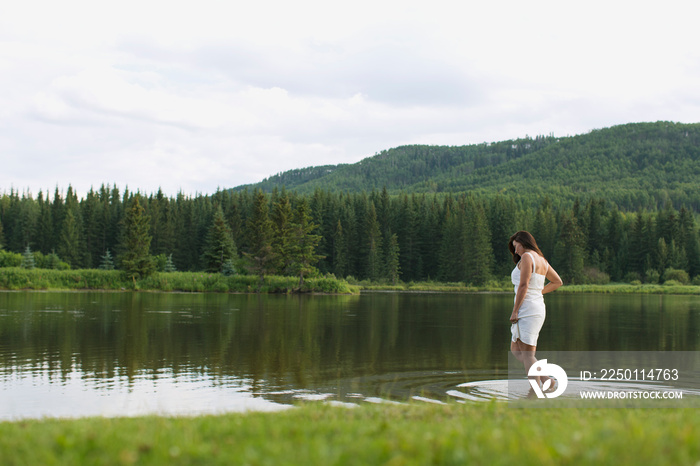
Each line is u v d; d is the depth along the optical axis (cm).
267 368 1620
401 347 2084
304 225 7556
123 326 2708
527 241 1010
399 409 767
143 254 7162
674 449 447
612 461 425
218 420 680
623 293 8931
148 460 464
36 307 3775
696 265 11044
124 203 11594
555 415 709
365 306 4675
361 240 11588
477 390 1258
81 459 468
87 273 6700
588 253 11794
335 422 618
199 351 1956
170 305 4234
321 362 1725
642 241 11388
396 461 435
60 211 11075
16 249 10956
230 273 8325
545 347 2148
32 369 1603
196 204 12506
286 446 494
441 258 10944
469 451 457
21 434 578
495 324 3108
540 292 1005
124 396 1266
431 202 14275
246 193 13538
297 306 4459
